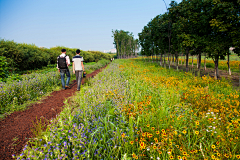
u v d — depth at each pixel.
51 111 3.97
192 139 2.34
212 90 6.38
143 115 2.86
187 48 13.72
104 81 6.73
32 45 13.99
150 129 2.56
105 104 3.70
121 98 3.94
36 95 5.39
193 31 12.52
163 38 18.80
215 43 9.85
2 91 4.42
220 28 8.90
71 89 6.91
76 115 3.01
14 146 2.39
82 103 3.83
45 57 14.07
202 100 4.16
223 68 18.64
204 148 2.12
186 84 7.19
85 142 2.12
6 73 7.46
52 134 2.20
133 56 85.56
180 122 2.78
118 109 3.27
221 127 2.63
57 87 6.94
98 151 1.99
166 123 2.72
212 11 9.44
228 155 1.96
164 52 21.58
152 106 3.42
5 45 9.54
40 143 2.23
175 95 4.58
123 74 9.38
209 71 16.33
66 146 1.94
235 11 8.19
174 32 15.73
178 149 2.05
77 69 6.30
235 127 2.56
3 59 7.73
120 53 71.62
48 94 5.76
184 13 12.66
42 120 3.38
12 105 4.13
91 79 8.03
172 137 2.19
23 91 5.03
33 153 1.85
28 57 11.52
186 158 1.81
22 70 11.32
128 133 2.39
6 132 2.83
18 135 2.73
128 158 1.85
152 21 21.16
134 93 4.69
